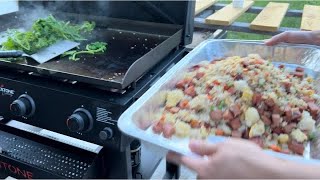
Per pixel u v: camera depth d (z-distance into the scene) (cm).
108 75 77
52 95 72
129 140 70
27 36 92
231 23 123
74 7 118
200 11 139
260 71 75
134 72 71
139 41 102
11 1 118
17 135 81
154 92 71
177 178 77
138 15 108
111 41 102
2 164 78
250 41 96
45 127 78
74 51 92
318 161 51
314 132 68
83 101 69
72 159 72
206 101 72
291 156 53
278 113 68
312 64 90
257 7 150
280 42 93
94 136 71
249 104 70
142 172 79
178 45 100
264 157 43
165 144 57
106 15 114
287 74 83
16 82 76
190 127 68
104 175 75
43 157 75
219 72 81
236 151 44
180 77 84
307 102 74
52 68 80
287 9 140
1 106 82
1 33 107
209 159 46
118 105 66
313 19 119
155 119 71
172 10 100
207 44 98
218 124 69
